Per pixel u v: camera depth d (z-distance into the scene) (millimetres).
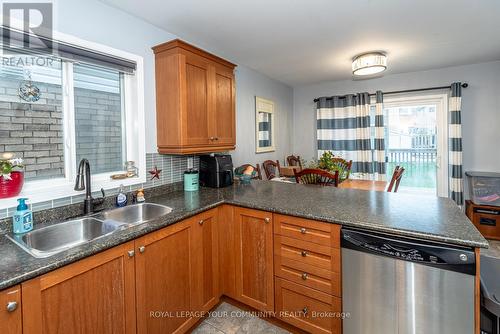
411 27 2377
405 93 4039
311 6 1988
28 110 1574
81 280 1129
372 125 4262
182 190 2418
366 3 1961
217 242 1957
